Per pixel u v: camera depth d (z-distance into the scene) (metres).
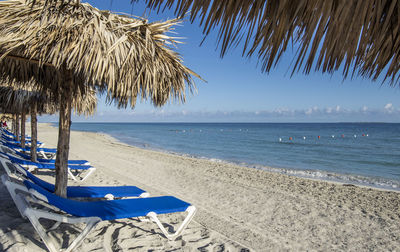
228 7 0.84
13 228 2.72
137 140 30.31
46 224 2.96
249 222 4.11
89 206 2.71
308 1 0.71
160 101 2.85
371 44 0.83
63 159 2.96
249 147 23.16
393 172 11.55
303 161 14.87
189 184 6.74
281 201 5.43
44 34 2.06
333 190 6.65
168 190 5.98
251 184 6.98
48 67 3.38
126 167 8.95
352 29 0.68
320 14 0.70
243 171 9.11
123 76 2.35
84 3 2.33
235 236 3.47
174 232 3.23
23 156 6.49
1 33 2.09
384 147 23.95
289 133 52.94
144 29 2.47
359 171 11.80
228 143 27.62
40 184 3.28
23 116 8.53
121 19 2.45
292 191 6.36
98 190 3.74
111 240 2.82
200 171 8.76
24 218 3.00
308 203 5.37
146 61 2.39
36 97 5.94
